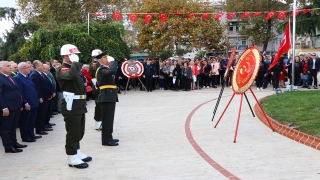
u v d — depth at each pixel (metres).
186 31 25.03
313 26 29.88
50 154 6.63
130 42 33.84
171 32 24.59
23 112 7.62
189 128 8.57
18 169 5.73
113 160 6.10
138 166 5.72
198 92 17.03
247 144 6.88
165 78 18.69
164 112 11.18
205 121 9.37
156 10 24.88
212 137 7.56
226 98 14.10
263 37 39.41
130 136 7.93
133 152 6.59
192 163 5.80
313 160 5.71
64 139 7.92
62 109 5.70
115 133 8.26
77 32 18.72
